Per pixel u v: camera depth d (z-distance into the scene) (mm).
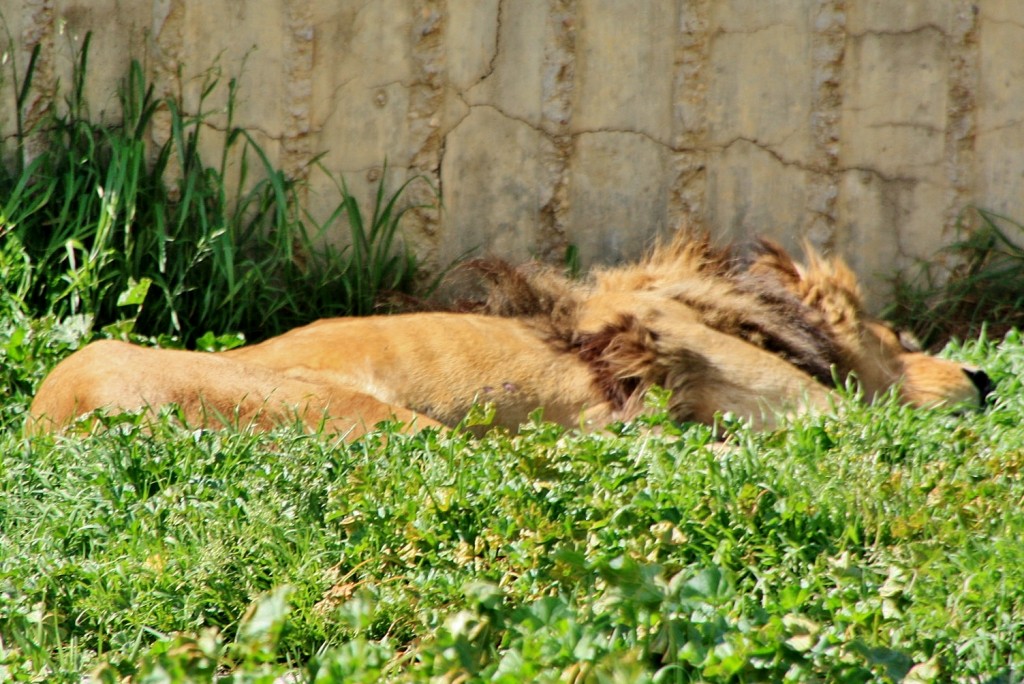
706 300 22094
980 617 12961
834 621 12594
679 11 31141
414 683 10914
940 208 31828
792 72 31484
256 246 29672
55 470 16875
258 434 17672
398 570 14328
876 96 31609
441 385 20562
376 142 30516
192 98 29641
